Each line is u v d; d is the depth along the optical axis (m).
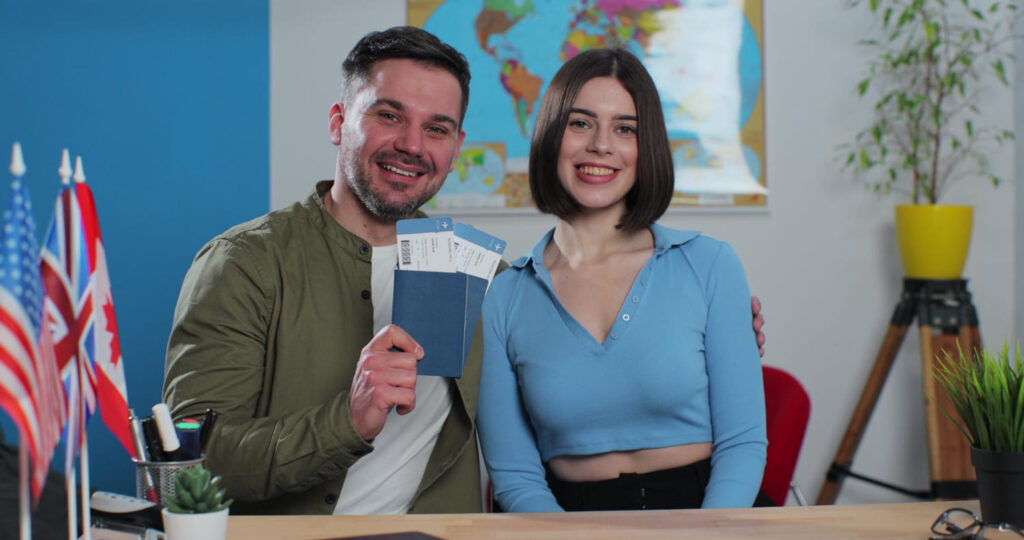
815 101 3.44
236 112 3.40
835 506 1.37
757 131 3.43
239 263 1.67
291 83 3.40
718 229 3.43
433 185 1.78
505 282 1.93
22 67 3.37
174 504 1.07
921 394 3.45
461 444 1.73
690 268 1.86
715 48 3.42
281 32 3.40
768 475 2.07
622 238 1.91
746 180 3.43
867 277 3.45
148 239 3.39
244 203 3.41
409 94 1.71
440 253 1.41
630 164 1.84
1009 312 3.46
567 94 1.85
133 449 1.18
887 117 3.43
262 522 1.27
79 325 1.06
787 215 3.44
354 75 1.75
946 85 3.30
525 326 1.85
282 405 1.67
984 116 3.43
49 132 3.37
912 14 3.27
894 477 3.46
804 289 3.45
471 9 3.38
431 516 1.31
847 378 3.45
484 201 3.39
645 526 1.25
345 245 1.74
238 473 1.50
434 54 1.74
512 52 3.38
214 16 3.39
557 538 1.19
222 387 1.60
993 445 1.20
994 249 3.46
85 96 3.38
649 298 1.81
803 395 2.09
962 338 3.08
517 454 1.83
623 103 1.83
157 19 3.38
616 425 1.78
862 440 3.46
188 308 1.65
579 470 1.81
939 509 1.34
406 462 1.71
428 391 1.74
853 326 3.45
